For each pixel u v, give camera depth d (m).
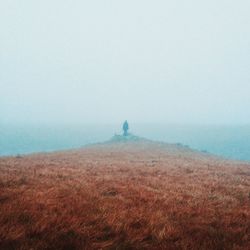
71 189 11.78
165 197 11.51
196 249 6.02
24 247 5.39
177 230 7.16
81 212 8.10
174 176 19.75
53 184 12.95
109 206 9.14
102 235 6.57
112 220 7.42
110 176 17.64
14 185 11.94
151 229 7.12
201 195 12.76
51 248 5.56
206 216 9.01
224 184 17.20
